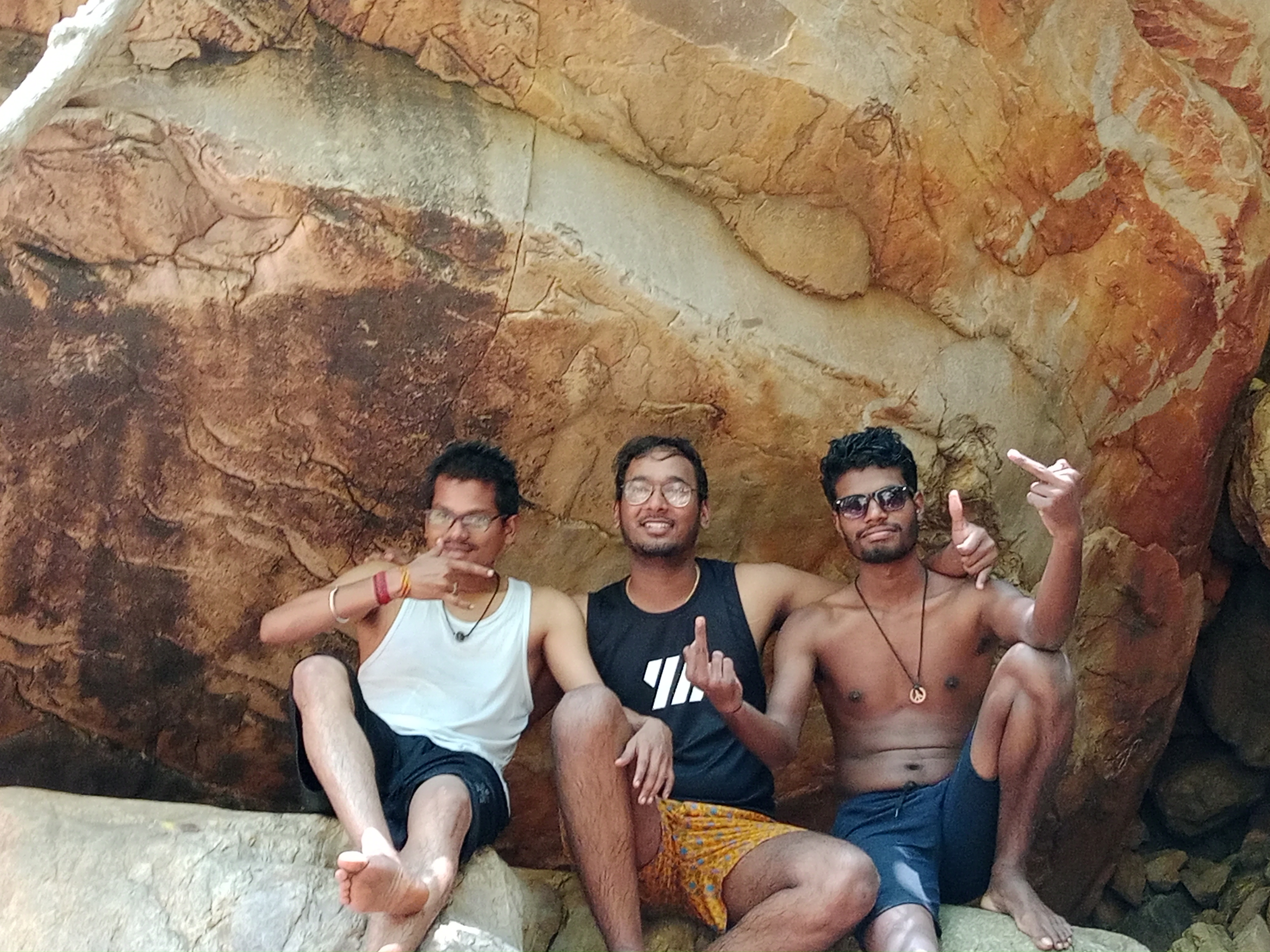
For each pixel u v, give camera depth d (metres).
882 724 2.08
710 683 1.82
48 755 2.15
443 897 1.56
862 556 2.05
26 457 1.98
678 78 2.06
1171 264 2.50
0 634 2.06
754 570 2.15
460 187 1.96
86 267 1.92
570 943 2.07
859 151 2.17
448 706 1.87
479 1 1.97
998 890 1.92
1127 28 2.38
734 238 2.19
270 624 1.84
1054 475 1.83
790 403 2.20
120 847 1.67
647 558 2.06
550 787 2.38
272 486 2.07
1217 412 2.68
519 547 2.22
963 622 2.08
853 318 2.27
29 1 1.90
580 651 1.98
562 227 2.00
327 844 1.71
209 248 1.92
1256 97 2.48
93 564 2.06
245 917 1.57
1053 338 2.46
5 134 1.62
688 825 1.96
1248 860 3.04
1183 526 2.75
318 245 1.91
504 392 2.07
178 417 2.01
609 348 2.07
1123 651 2.78
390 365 2.01
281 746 2.24
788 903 1.75
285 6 1.93
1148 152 2.43
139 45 1.89
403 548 2.15
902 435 2.29
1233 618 3.14
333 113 1.94
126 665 2.13
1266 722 3.08
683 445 2.07
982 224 2.33
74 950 1.55
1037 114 2.32
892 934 1.78
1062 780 2.77
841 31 2.13
